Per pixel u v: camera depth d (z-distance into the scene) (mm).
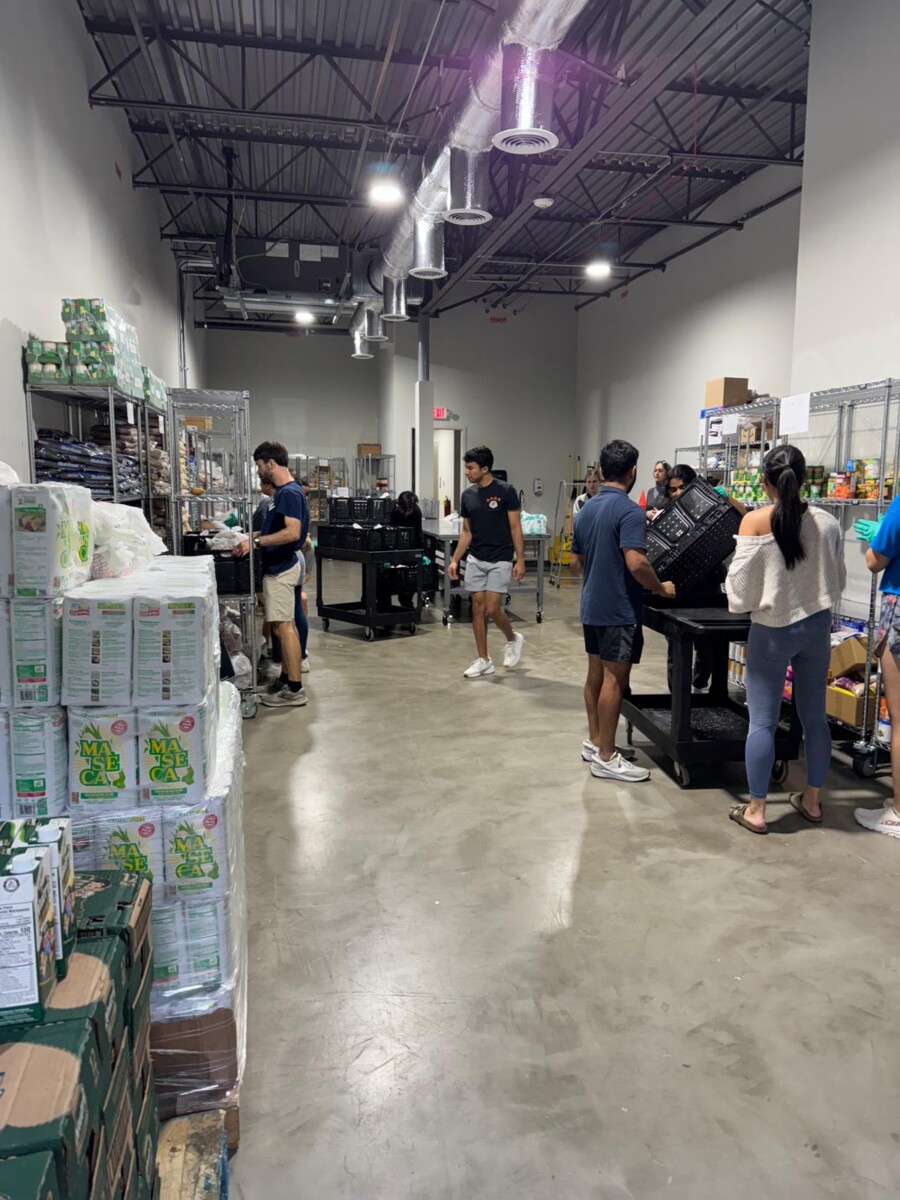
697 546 3307
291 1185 1379
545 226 9125
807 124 4359
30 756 1318
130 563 1640
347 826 2867
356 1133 1492
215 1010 1406
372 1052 1709
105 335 3252
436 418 11820
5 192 3121
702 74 5531
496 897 2365
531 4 3312
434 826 2867
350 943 2123
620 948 2098
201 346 11930
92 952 1011
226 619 4281
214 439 8695
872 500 3676
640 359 10023
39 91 3633
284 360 13172
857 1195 1364
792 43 5129
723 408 5336
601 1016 1827
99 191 4910
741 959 2049
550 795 3162
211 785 1431
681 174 7391
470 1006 1862
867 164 3938
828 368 4258
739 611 2713
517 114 3660
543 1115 1537
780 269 7188
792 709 3176
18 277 3248
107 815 1350
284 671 4434
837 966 2018
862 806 3053
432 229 6277
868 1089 1606
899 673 2758
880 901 2340
